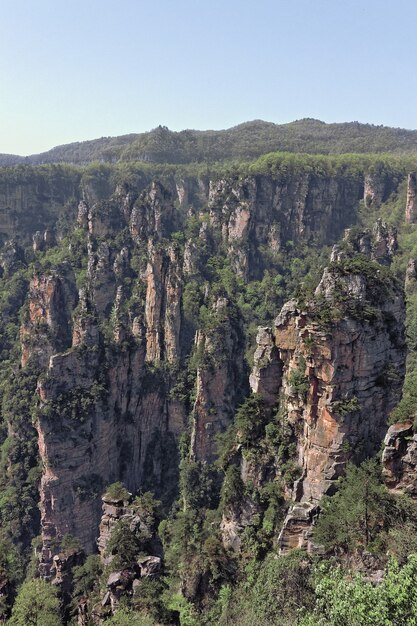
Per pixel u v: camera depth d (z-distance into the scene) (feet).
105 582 171.01
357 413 162.50
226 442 203.72
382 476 147.13
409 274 399.03
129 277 441.68
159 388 354.13
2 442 351.46
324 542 142.10
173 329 375.25
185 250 446.19
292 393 173.88
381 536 133.28
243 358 345.10
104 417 308.40
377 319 163.84
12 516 311.47
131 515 195.52
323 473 163.53
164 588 167.53
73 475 297.33
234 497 180.14
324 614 101.40
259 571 155.12
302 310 167.02
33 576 285.02
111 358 317.42
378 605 89.97
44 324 374.43
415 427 142.61
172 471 344.08
